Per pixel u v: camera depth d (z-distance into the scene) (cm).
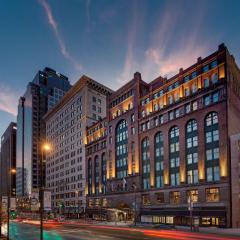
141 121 8644
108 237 4141
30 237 4378
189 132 7075
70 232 5159
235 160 5972
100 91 13588
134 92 9075
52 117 16662
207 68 6850
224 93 6300
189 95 7100
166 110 7775
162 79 8238
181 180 7038
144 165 8444
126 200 8900
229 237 3950
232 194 5922
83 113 12888
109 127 10256
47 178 16588
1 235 4381
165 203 7400
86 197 11556
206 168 6506
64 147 14650
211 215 6097
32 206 2889
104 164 10612
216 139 6384
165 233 4634
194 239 3703
